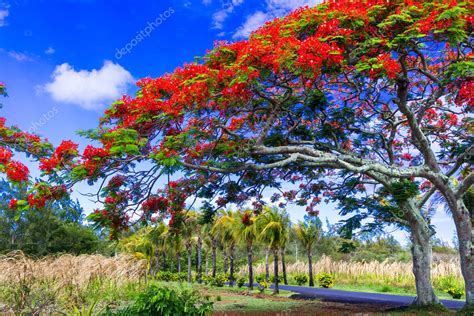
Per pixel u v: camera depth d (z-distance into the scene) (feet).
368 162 37.63
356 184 47.73
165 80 31.91
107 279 45.78
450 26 27.43
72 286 37.24
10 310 28.02
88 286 40.96
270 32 31.78
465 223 37.63
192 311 20.71
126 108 31.07
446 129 46.88
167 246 126.21
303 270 110.73
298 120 39.88
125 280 49.19
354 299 57.67
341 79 40.22
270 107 35.76
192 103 29.22
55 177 29.63
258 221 76.59
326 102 38.01
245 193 46.50
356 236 44.91
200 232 109.29
